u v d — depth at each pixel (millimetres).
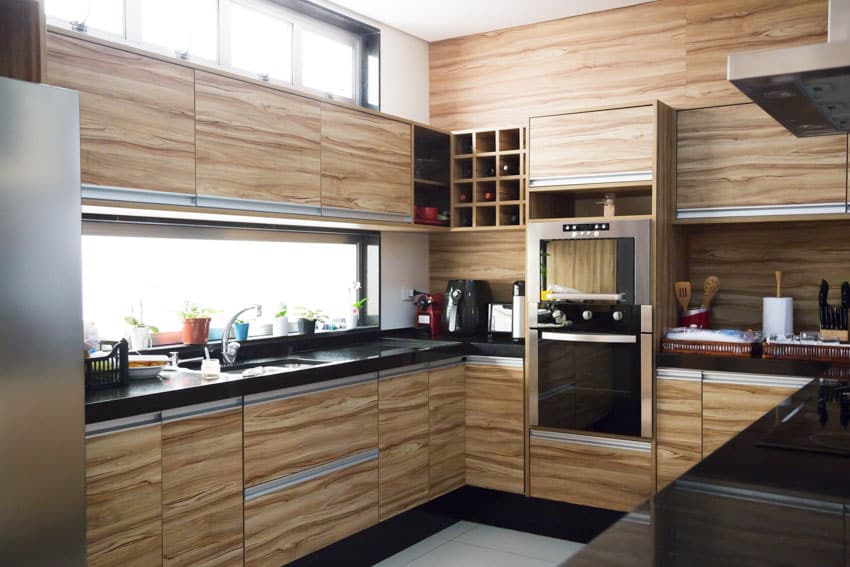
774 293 3980
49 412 1984
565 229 3852
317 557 3184
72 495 2047
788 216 3605
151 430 2492
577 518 3879
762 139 3664
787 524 1233
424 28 4586
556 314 3904
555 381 3908
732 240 4086
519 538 3914
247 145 3080
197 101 2873
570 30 4414
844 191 3480
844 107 2314
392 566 3508
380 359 3477
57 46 2408
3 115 1872
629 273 3707
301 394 3076
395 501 3621
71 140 2039
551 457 3936
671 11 4117
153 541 2504
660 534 1188
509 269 4602
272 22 3883
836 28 1965
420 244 4832
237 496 2803
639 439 3715
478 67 4727
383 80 4520
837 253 3836
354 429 3363
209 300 3551
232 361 3381
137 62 2656
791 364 3352
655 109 3652
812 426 2041
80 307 2061
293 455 3043
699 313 3955
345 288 4305
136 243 3232
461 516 4188
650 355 3670
